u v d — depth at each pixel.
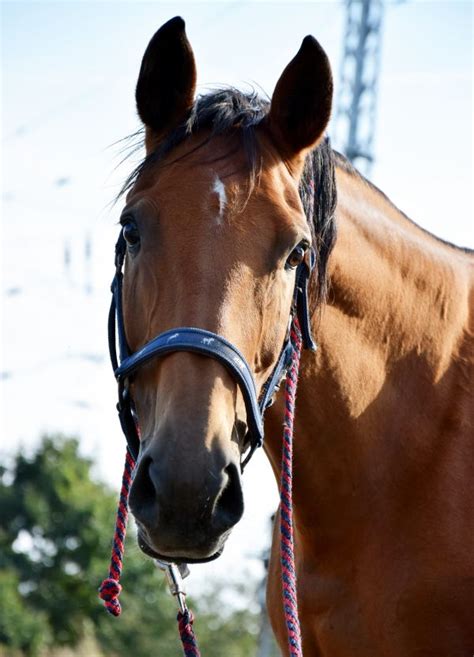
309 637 4.65
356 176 4.88
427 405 4.57
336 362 4.43
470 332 4.79
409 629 4.30
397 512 4.43
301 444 4.51
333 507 4.52
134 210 3.95
